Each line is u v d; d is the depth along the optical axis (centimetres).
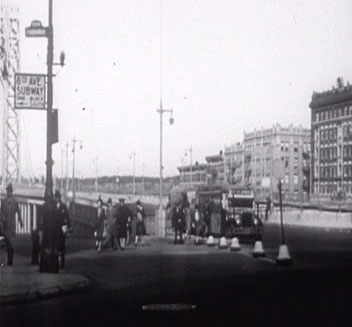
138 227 3912
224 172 8919
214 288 1847
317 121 10956
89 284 1905
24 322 1323
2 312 1471
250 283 1964
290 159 8925
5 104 6538
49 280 1925
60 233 2250
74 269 2442
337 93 10619
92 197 8188
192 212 5000
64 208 2459
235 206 4550
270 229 5934
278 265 2548
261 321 1271
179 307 1491
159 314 1392
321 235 5016
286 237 4844
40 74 2250
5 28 5422
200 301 1588
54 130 2239
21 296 1631
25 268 2347
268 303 1534
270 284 1931
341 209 7288
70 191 9131
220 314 1374
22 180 6675
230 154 8869
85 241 4541
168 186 9544
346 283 1950
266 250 3509
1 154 6625
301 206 7262
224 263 2681
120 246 3534
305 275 2192
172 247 3772
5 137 6606
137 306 1523
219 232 4584
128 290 1845
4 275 2080
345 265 2567
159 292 1780
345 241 4234
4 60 5456
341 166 10481
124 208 3528
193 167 9600
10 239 2408
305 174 9119
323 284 1923
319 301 1560
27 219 5756
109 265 2612
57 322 1316
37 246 2506
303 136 9812
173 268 2469
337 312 1381
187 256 3081
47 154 2236
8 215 2406
